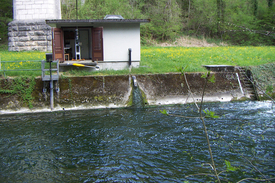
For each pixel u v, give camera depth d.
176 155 7.61
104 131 9.66
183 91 13.84
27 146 8.33
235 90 14.52
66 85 12.65
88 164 7.15
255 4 37.59
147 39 35.53
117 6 34.91
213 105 13.28
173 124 10.38
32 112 12.08
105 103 12.88
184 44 35.22
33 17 25.62
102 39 14.22
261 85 14.95
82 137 9.09
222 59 18.08
